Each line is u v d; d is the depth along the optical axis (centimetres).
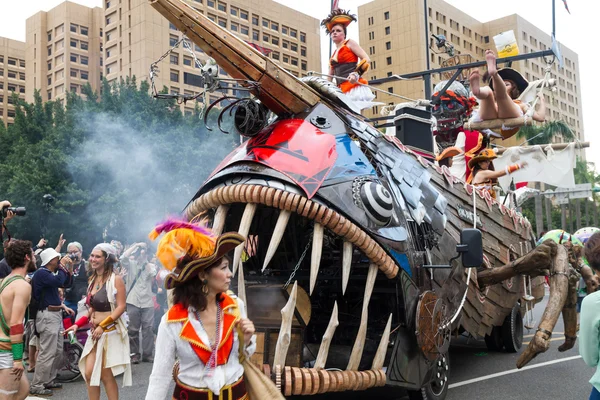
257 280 622
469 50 7825
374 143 615
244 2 6206
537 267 671
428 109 836
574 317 720
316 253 489
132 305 912
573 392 670
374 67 7394
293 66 6781
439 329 571
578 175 4259
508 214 918
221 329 297
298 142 547
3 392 476
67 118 2473
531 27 8200
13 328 476
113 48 5753
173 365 299
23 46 9838
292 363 515
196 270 293
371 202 519
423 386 568
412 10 7106
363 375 493
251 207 507
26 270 507
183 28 515
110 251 561
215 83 536
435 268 601
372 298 610
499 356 902
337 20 860
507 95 994
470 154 1073
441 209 658
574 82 10100
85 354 534
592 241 359
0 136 2733
